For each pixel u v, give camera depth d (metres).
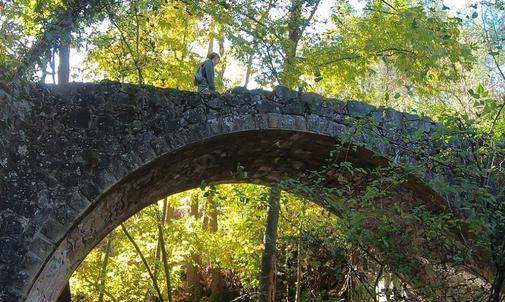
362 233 6.03
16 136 6.73
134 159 7.22
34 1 8.08
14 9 8.09
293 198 8.00
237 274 16.14
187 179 8.88
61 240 6.71
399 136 8.01
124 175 7.15
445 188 6.24
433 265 6.50
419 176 7.00
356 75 10.94
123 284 13.27
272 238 10.34
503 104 6.31
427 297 6.58
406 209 6.58
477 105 6.29
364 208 6.33
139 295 13.58
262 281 10.35
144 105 7.44
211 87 8.55
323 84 11.60
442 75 10.02
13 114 6.68
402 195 8.12
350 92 11.95
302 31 10.73
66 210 6.77
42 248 6.54
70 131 7.05
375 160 8.18
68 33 7.88
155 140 7.38
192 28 11.80
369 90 13.92
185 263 17.00
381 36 10.44
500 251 6.01
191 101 7.67
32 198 6.67
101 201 7.16
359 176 7.89
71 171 6.93
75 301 14.16
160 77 11.09
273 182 10.00
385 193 6.54
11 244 6.45
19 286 6.33
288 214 9.12
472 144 6.68
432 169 7.66
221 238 13.34
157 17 10.91
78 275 12.87
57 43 7.74
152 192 8.52
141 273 13.31
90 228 7.52
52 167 6.86
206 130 7.64
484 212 6.06
